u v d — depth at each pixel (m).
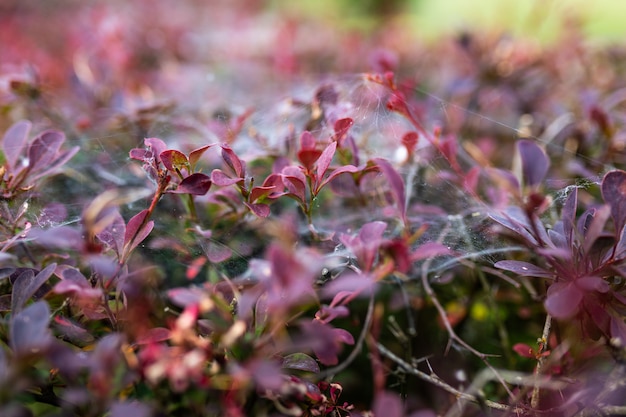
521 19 0.96
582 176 0.50
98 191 0.50
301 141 0.42
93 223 0.39
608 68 0.74
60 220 0.45
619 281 0.41
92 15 0.92
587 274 0.39
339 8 1.68
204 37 1.01
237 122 0.50
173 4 1.26
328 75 0.75
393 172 0.39
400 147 0.49
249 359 0.36
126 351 0.37
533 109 0.65
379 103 0.52
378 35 1.05
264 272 0.36
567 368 0.42
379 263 0.40
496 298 0.50
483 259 0.46
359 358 0.48
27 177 0.44
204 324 0.38
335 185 0.46
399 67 0.79
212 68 0.84
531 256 0.46
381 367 0.43
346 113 0.48
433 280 0.48
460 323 0.49
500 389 0.45
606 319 0.39
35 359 0.34
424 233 0.46
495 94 0.66
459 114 0.60
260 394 0.37
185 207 0.47
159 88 0.72
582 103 0.57
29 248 0.45
